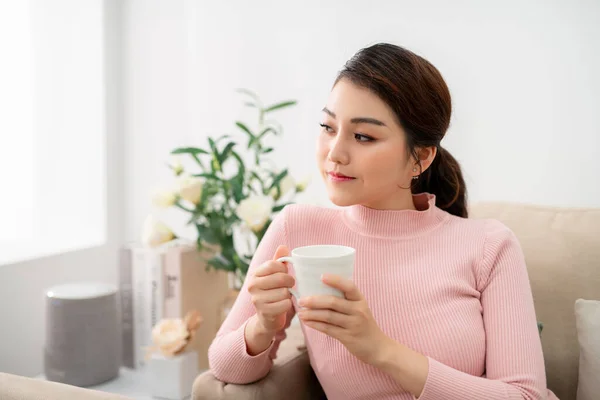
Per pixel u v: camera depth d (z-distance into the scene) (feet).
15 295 4.72
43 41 5.45
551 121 4.56
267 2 5.55
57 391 2.47
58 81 5.58
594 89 4.39
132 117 6.09
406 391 2.70
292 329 3.80
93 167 5.82
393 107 2.67
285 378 3.05
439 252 2.97
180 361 4.16
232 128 5.80
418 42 4.99
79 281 5.45
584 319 3.24
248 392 2.81
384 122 2.67
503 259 2.92
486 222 3.18
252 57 5.66
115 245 5.98
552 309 3.55
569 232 3.68
